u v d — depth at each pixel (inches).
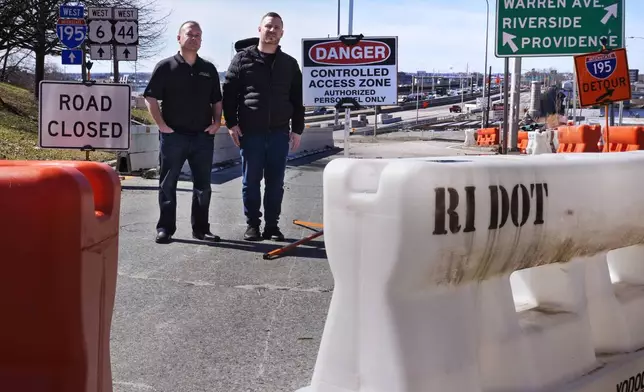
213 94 297.0
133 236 316.8
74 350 88.5
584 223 135.9
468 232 110.3
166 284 235.1
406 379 105.2
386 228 104.4
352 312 110.1
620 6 406.9
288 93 301.4
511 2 416.8
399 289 105.3
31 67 1765.5
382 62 318.7
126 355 171.6
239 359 170.6
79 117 355.6
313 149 1208.8
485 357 119.3
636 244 160.2
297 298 221.6
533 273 142.3
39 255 85.9
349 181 109.5
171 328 191.9
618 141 647.1
